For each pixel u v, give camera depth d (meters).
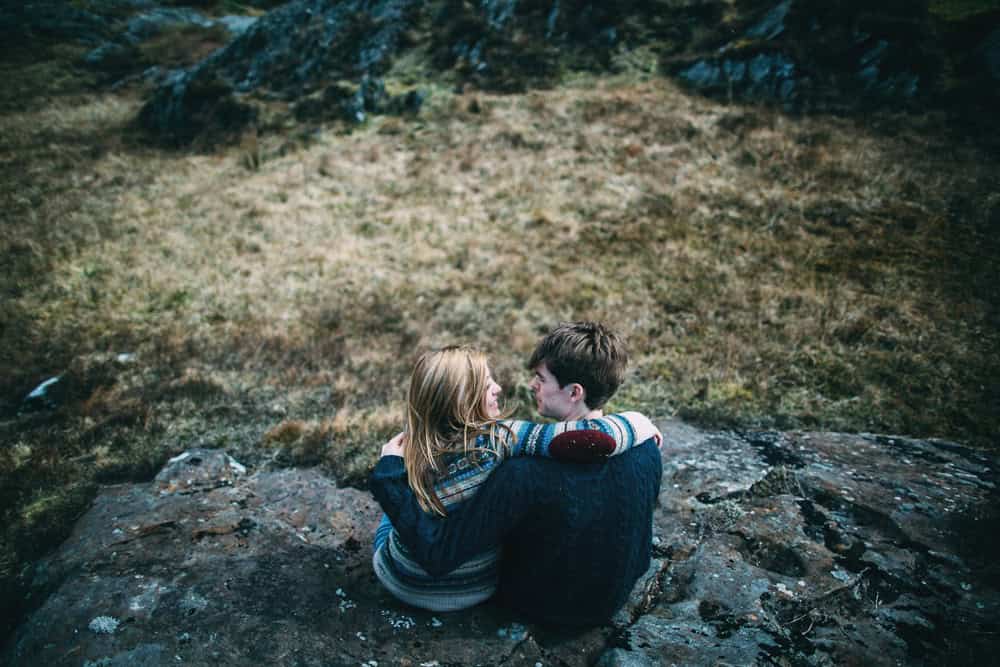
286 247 7.72
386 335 5.43
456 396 1.55
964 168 8.16
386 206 8.95
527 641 1.83
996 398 4.07
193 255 7.49
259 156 11.59
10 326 5.68
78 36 21.16
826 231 7.02
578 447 1.47
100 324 5.75
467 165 9.90
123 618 1.96
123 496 3.11
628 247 7.04
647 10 13.86
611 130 10.41
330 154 11.15
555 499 1.50
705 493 2.88
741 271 6.28
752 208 7.70
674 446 3.47
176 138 13.47
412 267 6.98
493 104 12.00
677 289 6.00
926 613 2.07
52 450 3.71
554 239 7.44
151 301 6.29
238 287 6.59
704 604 2.10
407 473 1.58
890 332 4.96
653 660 1.79
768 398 4.16
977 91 9.73
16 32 20.30
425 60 14.06
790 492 2.89
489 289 6.30
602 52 13.25
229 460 3.52
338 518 2.90
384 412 4.11
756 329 5.17
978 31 10.62
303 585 2.16
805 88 10.79
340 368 4.83
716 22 13.02
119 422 4.09
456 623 1.89
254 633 1.87
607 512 1.54
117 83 18.50
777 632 1.96
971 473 3.10
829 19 11.48
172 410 4.21
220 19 25.28
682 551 2.42
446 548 1.50
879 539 2.49
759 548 2.46
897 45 10.59
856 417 3.94
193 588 2.13
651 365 4.68
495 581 1.84
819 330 5.03
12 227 8.45
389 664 1.74
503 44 13.60
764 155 9.07
